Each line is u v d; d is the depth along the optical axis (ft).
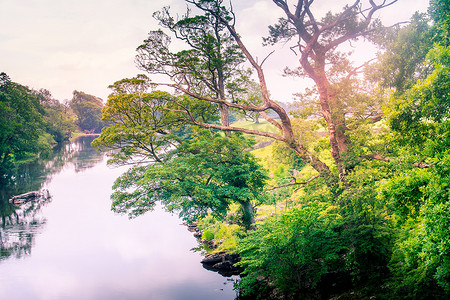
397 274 51.19
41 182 220.84
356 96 81.10
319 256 61.67
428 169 40.16
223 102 89.97
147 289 79.56
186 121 105.40
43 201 171.94
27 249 108.58
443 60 42.29
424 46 56.90
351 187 62.75
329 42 82.69
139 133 93.45
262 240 62.39
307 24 83.51
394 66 60.39
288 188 93.61
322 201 73.10
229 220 94.79
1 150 226.17
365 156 78.64
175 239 118.62
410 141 50.06
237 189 89.20
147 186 86.84
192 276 87.25
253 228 92.79
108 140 92.17
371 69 73.15
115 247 110.73
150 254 103.96
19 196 170.19
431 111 44.09
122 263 97.04
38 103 352.90
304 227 58.34
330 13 81.41
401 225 52.90
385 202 51.24
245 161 95.25
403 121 48.34
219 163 94.68
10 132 224.94
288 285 64.95
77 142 552.00
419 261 40.86
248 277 66.80
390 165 66.80
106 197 182.29
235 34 89.86
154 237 120.78
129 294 76.69
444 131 41.70
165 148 102.94
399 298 49.62
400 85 60.34
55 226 133.08
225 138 93.76
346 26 77.77
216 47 94.22
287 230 57.72
